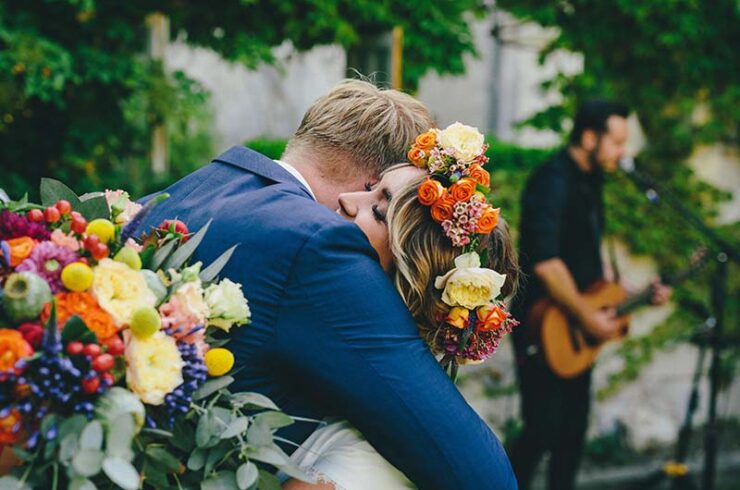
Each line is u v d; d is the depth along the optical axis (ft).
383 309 4.58
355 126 5.43
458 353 5.00
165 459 4.12
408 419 4.53
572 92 15.84
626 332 12.01
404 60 13.23
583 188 11.41
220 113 21.35
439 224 4.87
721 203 17.87
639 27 14.92
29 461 3.84
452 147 4.95
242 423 4.17
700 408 16.39
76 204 4.54
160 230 4.69
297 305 4.53
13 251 4.06
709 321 13.25
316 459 4.74
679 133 17.39
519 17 14.87
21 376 3.78
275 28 12.34
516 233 15.23
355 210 5.08
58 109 11.86
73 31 11.37
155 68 12.44
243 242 4.65
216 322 4.39
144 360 3.97
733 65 15.64
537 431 11.45
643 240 16.69
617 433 15.42
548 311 11.28
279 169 5.20
